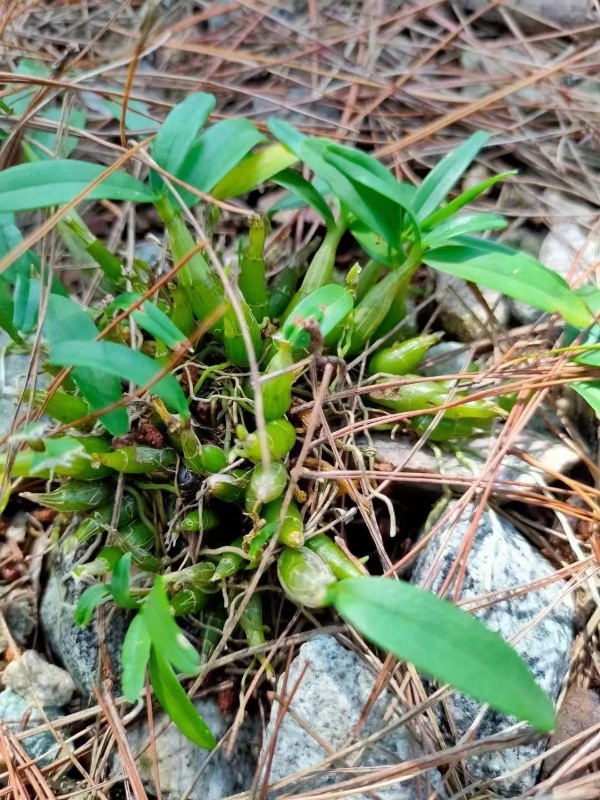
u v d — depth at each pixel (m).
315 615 0.22
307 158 0.23
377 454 0.24
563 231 0.29
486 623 0.21
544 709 0.14
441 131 0.33
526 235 0.30
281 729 0.20
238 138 0.23
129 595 0.18
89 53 0.36
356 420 0.25
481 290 0.28
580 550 0.23
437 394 0.23
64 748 0.21
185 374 0.23
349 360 0.25
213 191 0.25
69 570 0.23
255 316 0.24
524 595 0.21
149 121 0.28
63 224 0.25
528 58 0.36
